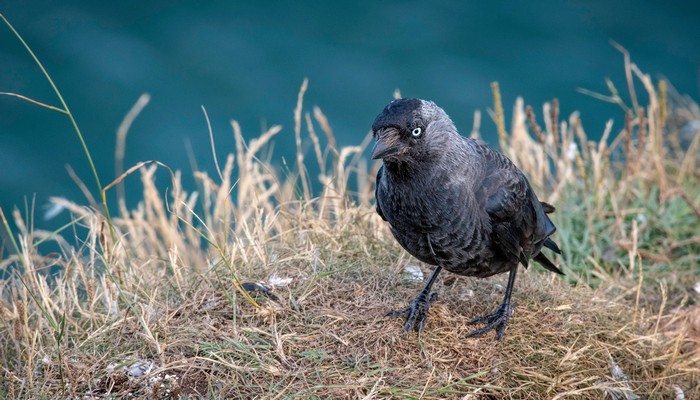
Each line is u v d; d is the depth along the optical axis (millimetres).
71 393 7727
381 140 8164
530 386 8273
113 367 8023
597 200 12344
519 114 13812
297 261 9758
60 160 20188
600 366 8852
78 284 9781
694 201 12539
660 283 10289
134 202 19172
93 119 21375
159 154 20516
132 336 8484
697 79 22891
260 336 8391
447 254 8766
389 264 10148
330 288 9219
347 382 7875
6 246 12430
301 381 7879
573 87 22906
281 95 22516
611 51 24312
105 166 20094
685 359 9445
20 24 24156
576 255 11516
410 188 8516
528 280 10094
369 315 8781
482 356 8500
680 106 16203
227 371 7973
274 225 11039
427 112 8352
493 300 9492
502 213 8773
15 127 20984
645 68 23438
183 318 8711
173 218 11852
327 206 11508
